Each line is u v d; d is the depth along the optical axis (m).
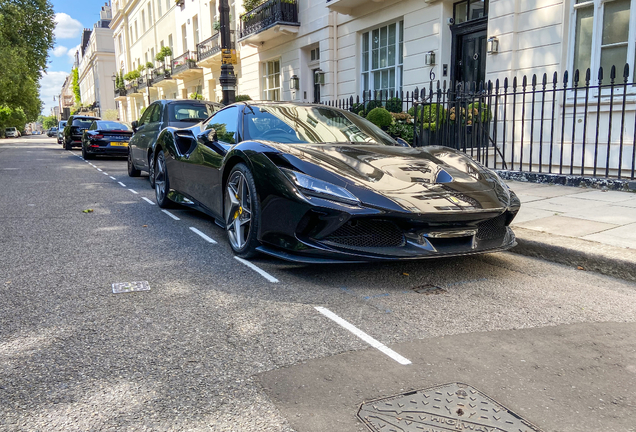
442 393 1.94
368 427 1.71
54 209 6.13
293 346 2.36
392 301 2.99
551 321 2.71
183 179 5.35
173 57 29.33
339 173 3.30
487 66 9.05
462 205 3.20
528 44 8.38
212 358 2.24
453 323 2.67
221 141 4.55
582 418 1.78
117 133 14.59
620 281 3.44
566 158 7.99
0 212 5.86
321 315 2.76
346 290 3.18
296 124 4.38
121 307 2.86
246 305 2.90
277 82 17.22
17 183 8.74
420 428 1.70
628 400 1.91
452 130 8.80
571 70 7.85
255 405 1.85
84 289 3.17
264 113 4.50
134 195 7.35
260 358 2.24
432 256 3.13
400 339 2.46
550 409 1.83
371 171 3.42
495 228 3.53
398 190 3.22
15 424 1.73
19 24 32.19
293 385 2.00
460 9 10.25
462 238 3.35
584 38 7.67
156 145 6.23
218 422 1.75
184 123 8.07
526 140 8.51
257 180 3.54
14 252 4.07
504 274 3.58
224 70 11.38
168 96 32.28
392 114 9.46
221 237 4.67
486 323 2.68
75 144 21.14
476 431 1.68
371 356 2.27
